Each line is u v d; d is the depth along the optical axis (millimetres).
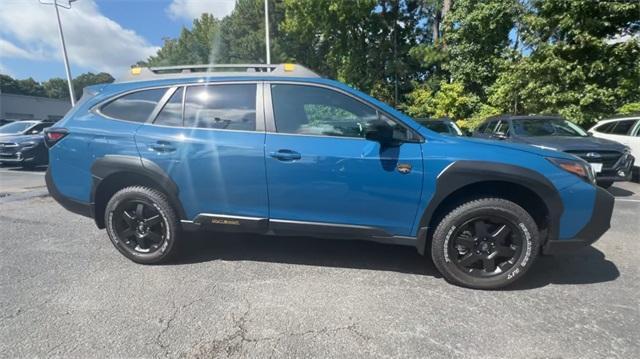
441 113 17188
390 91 23641
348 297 2844
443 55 17812
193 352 2191
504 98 13148
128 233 3445
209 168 3137
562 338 2326
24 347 2225
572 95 11039
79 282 3074
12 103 42719
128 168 3234
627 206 5863
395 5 23062
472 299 2822
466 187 2986
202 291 2926
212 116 3193
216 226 3277
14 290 2930
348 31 23344
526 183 2791
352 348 2229
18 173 9961
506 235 2932
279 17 29500
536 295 2891
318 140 3008
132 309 2652
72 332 2377
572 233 2869
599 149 6301
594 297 2859
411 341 2295
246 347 2236
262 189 3098
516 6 14055
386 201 2959
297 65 3268
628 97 11227
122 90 3402
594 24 10859
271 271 3312
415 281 3127
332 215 3057
